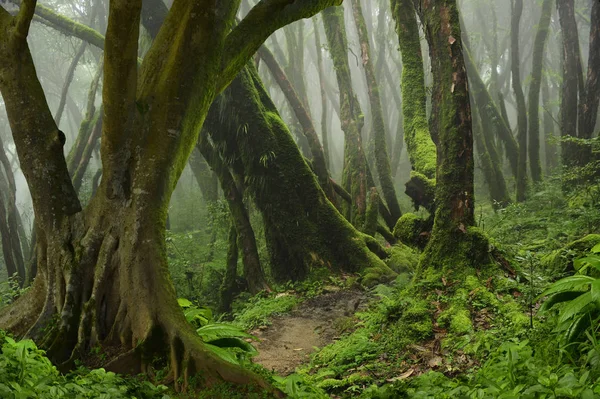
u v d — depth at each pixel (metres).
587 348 4.05
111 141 5.46
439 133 7.80
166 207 5.52
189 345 4.66
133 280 5.15
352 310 8.80
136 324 5.01
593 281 4.31
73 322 5.17
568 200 11.99
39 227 5.62
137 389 3.98
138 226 5.30
